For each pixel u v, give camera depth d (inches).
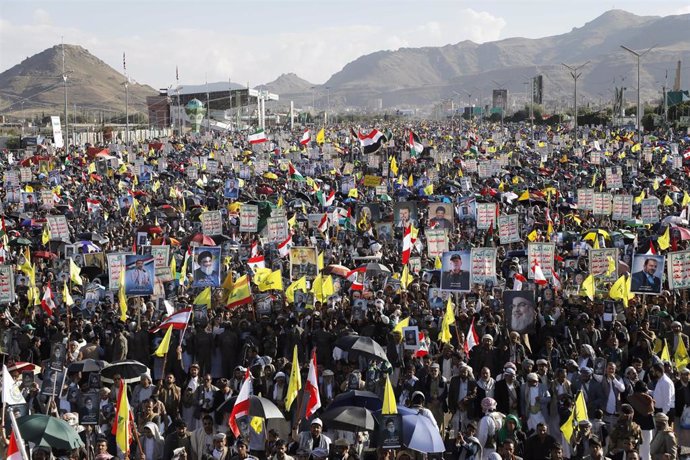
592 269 1090.7
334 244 1542.8
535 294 1024.2
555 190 2239.2
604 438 732.0
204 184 2701.8
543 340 927.0
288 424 774.5
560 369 747.4
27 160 3368.6
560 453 617.9
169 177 2955.2
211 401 761.0
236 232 1732.3
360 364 888.9
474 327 898.1
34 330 975.0
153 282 1010.1
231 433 721.6
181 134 7662.4
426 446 614.5
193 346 919.0
